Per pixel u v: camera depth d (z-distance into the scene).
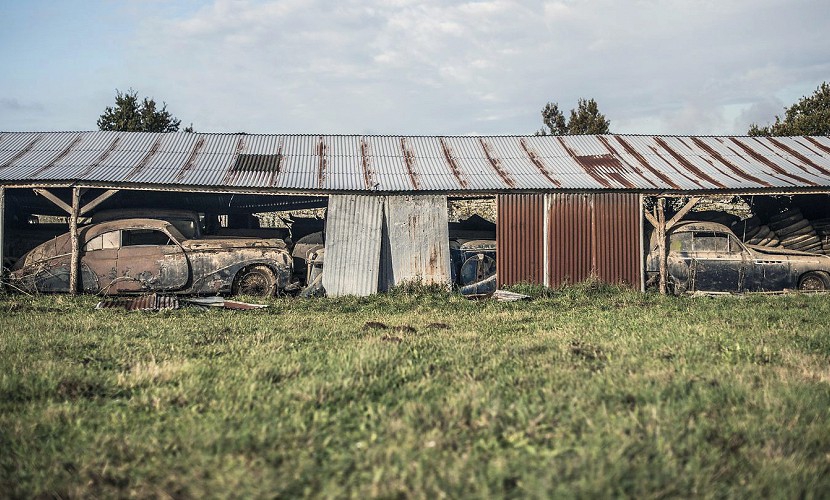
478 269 17.69
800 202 21.11
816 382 7.26
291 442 5.45
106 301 15.16
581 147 20.53
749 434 5.48
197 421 6.00
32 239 17.77
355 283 16.92
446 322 12.50
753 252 17.91
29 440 5.65
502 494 4.38
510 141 20.91
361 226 17.11
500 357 8.59
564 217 17.66
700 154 20.28
